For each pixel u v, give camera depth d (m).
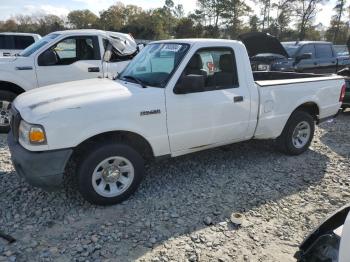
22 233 3.37
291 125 5.36
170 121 4.06
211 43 4.39
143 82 4.23
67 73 7.06
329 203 4.09
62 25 60.47
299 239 3.39
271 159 5.43
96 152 3.66
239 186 4.46
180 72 4.11
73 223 3.55
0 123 6.51
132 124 3.79
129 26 61.81
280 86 5.03
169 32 65.06
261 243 3.30
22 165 3.48
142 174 4.04
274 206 3.98
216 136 4.53
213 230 3.48
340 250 2.05
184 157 5.38
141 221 3.60
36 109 3.53
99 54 7.40
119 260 3.02
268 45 8.83
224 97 4.44
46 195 4.09
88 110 3.56
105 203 3.85
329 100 5.77
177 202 4.01
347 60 13.96
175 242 3.27
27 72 6.70
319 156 5.66
